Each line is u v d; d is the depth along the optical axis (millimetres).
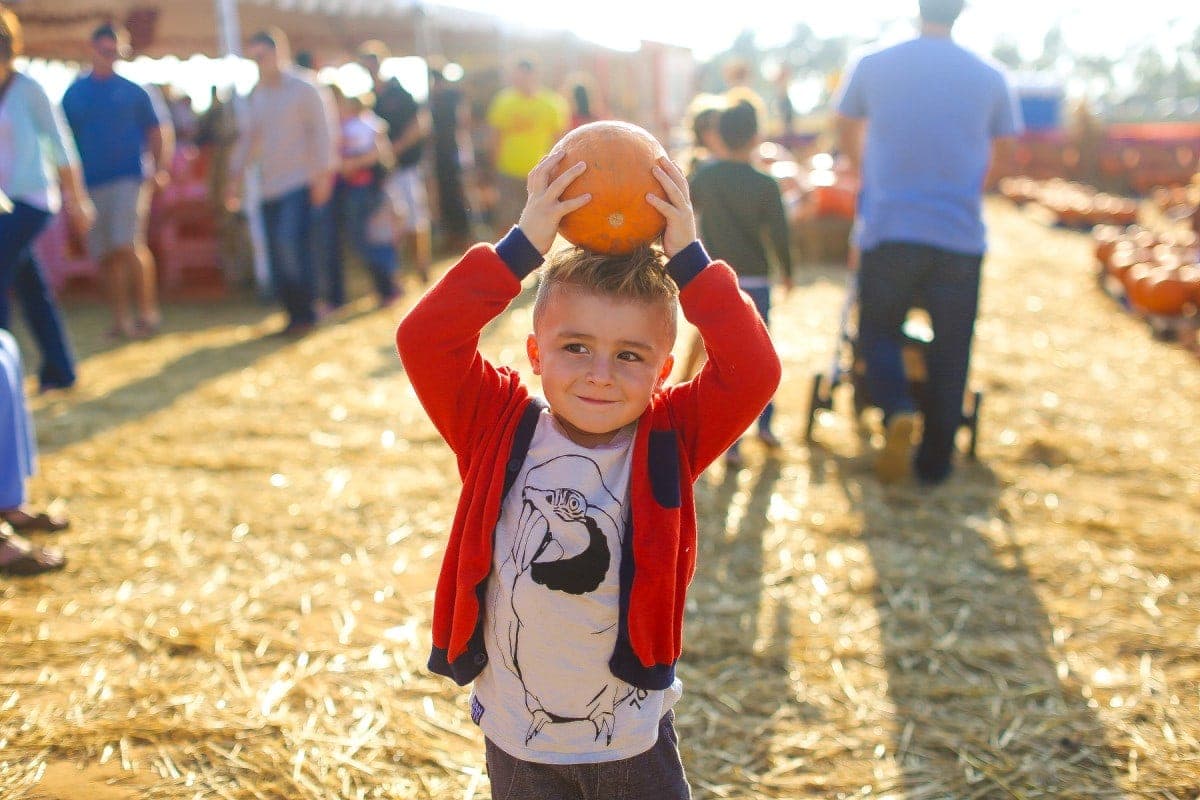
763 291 4492
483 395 1707
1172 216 14453
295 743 2533
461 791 2369
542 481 1631
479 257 1595
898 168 4230
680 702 2768
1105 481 4555
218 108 9602
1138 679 2928
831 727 2672
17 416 3594
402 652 2992
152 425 5207
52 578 3447
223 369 6391
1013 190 18625
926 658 3021
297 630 3117
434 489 4344
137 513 4035
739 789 2418
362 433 5117
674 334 1637
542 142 10234
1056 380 6250
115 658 2938
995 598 3402
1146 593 3447
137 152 7023
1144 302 7707
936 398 4344
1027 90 26703
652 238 1613
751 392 1628
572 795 1729
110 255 7242
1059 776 2492
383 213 8273
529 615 1617
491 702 1680
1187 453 4949
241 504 4145
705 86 23594
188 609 3230
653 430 1659
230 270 9570
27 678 2816
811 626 3189
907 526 3988
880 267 4305
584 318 1562
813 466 4684
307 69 8695
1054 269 10805
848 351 6180
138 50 11000
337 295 8414
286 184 7129
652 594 1588
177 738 2553
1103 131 22453
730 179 4410
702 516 4070
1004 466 4719
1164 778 2477
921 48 4230
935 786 2443
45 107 5250
